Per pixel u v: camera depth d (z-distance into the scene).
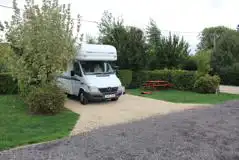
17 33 10.21
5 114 8.94
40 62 10.02
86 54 12.06
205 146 5.39
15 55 10.24
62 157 4.80
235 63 24.84
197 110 9.91
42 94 9.09
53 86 9.92
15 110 9.69
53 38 10.01
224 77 24.64
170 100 12.98
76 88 12.33
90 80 11.53
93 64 12.53
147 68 20.27
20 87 10.57
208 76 16.38
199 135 6.20
